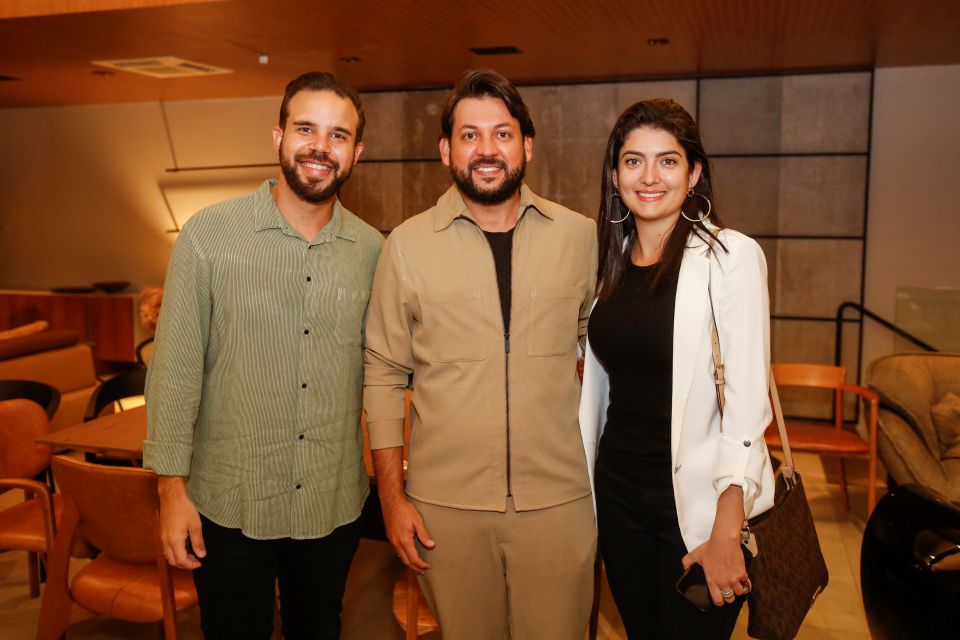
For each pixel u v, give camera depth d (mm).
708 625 1635
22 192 8414
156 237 7988
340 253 1823
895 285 5719
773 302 5867
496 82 1668
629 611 1755
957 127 5496
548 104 6180
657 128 1612
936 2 3859
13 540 2600
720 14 4102
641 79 5945
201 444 1788
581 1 3859
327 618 1909
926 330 4672
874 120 5641
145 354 7453
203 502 1771
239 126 7469
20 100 7676
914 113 5566
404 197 6633
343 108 1747
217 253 1729
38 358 4828
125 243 8102
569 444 1753
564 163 6203
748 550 1554
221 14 4168
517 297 1721
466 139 1685
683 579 1599
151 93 7164
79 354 5176
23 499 4121
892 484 3670
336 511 1825
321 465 1792
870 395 3709
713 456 1596
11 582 3186
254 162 7477
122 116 7887
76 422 5020
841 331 5707
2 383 3416
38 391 3424
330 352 1796
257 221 1754
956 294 4586
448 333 1728
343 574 1903
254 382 1742
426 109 6484
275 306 1744
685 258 1608
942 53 5070
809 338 5824
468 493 1718
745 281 1537
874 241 5727
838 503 4160
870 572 2109
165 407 1697
